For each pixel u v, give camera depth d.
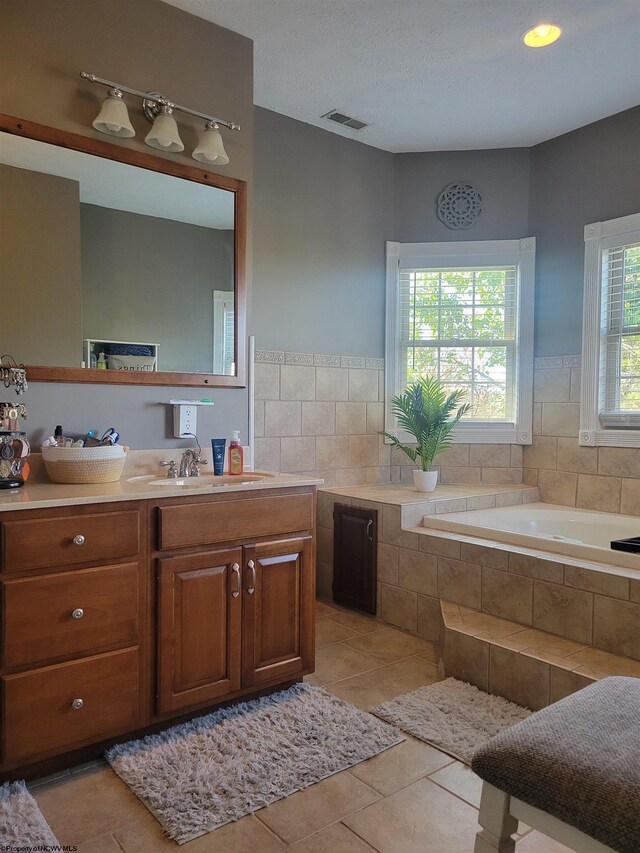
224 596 2.14
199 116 2.56
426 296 4.16
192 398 2.67
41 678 1.75
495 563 2.72
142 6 2.49
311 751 1.94
